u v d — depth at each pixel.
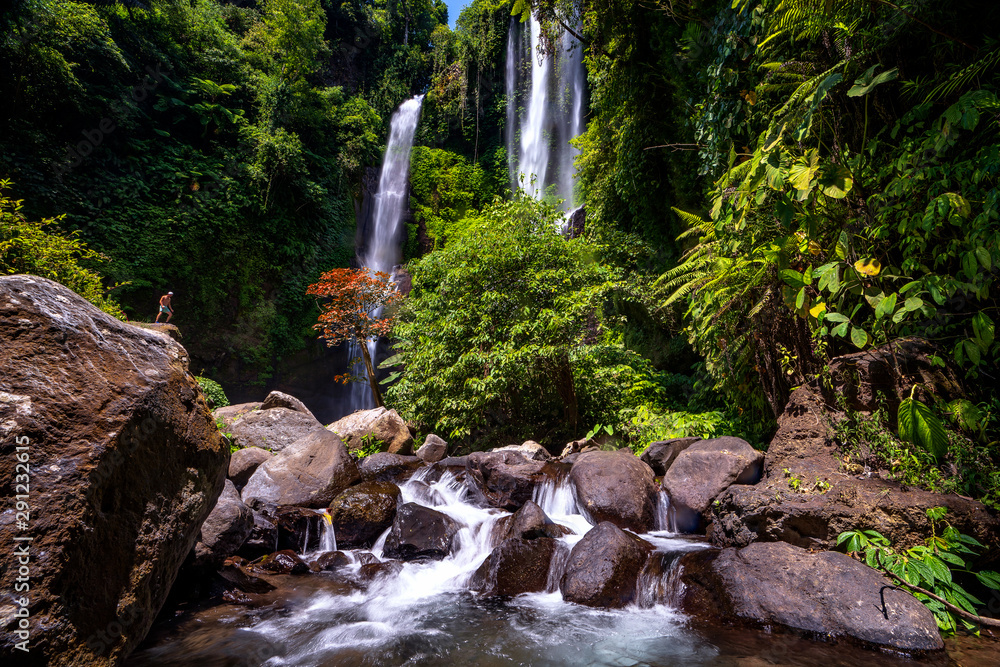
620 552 3.40
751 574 2.92
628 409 7.71
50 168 13.25
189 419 2.69
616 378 8.27
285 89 19.42
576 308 7.89
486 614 3.11
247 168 17.47
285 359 17.92
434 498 5.20
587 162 12.34
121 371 2.36
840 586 2.67
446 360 8.67
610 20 8.86
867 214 3.22
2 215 6.98
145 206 15.04
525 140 24.02
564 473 5.05
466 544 4.29
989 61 2.68
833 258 3.29
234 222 16.84
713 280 4.20
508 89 24.97
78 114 14.02
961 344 2.83
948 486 3.00
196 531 2.78
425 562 4.09
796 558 2.91
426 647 2.66
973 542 2.71
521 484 5.18
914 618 2.44
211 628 2.90
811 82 3.05
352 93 26.31
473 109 26.03
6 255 6.81
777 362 4.29
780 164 2.90
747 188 3.27
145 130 16.19
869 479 3.26
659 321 9.60
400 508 4.58
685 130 8.44
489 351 8.27
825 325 3.67
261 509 4.68
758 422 5.28
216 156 17.45
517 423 8.43
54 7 13.34
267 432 7.11
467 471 5.73
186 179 16.14
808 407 3.77
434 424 8.53
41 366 2.09
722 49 5.12
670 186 9.51
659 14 8.22
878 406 3.36
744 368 4.83
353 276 11.07
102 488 2.07
